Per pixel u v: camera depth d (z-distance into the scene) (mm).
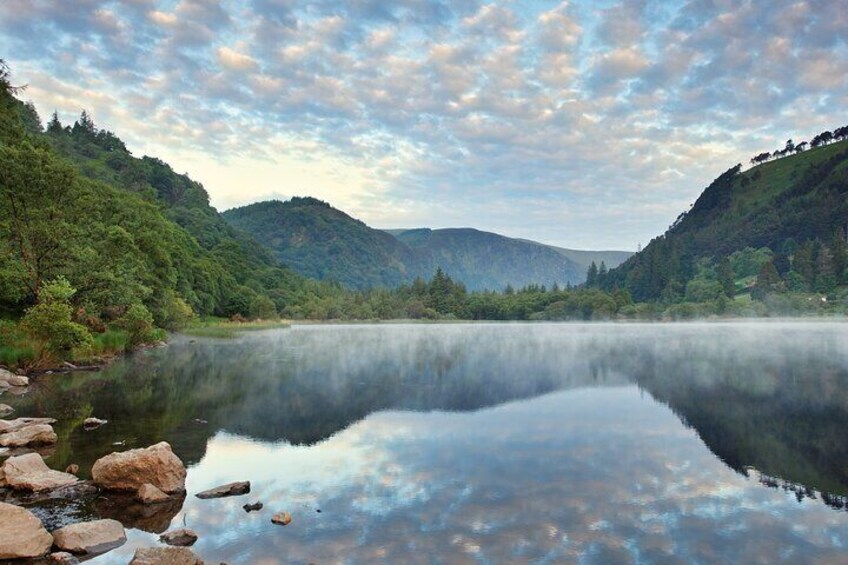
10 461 13859
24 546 9570
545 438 18719
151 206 112938
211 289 132375
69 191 47969
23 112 83562
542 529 11016
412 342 75375
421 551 9961
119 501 12562
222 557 9695
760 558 9836
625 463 15766
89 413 23047
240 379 34062
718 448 17391
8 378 30656
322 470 15094
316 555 9781
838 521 11539
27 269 43688
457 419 21859
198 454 16719
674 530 11031
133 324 54000
